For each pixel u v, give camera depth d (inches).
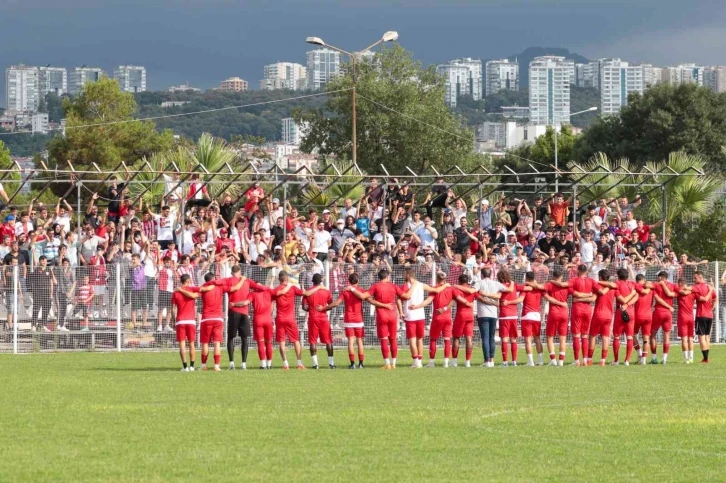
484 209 1772.9
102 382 979.3
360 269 1395.2
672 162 1963.6
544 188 2089.1
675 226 2108.8
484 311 1203.9
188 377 1035.9
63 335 1333.7
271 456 611.5
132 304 1354.6
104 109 3462.1
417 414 772.0
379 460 603.2
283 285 1160.8
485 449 639.1
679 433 700.7
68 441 654.5
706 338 1273.4
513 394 897.5
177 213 1636.3
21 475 556.4
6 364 1172.5
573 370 1145.4
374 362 1253.1
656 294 1256.2
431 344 1205.1
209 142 1797.5
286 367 1162.6
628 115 3592.5
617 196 1935.3
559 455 623.8
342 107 3412.9
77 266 1337.4
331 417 754.8
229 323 1160.2
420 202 2098.9
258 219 1635.1
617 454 628.4
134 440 658.8
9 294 1316.4
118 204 1608.0
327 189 1808.6
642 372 1119.0
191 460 597.9
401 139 3351.4
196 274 1365.7
